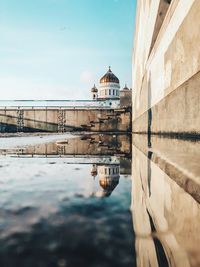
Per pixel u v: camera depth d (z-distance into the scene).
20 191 1.99
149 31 10.78
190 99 4.82
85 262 0.85
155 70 9.37
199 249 1.03
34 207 1.54
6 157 4.70
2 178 2.59
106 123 32.84
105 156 5.09
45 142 10.26
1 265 0.83
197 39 4.52
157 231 1.22
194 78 4.57
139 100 17.33
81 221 1.28
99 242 1.02
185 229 1.27
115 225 1.23
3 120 36.94
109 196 1.85
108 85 53.62
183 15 5.49
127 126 31.84
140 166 3.63
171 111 6.53
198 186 1.97
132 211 1.47
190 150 4.44
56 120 36.22
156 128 9.03
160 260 0.92
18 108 37.31
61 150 6.56
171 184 2.40
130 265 0.83
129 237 1.08
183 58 5.45
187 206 1.70
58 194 1.90
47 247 0.97
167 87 7.10
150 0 10.23
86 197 1.81
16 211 1.46
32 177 2.65
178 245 1.07
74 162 4.04
